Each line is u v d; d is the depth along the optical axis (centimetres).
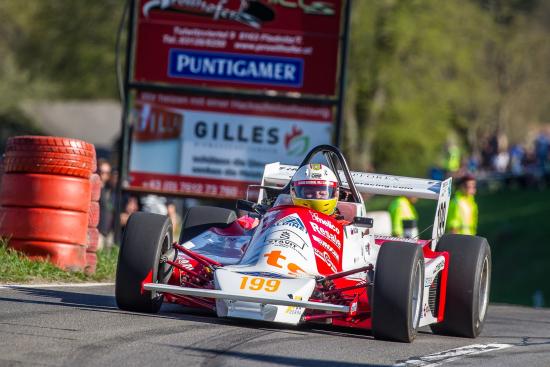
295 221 3027
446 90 16525
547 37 19238
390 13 16075
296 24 5791
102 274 4125
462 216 6009
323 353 2519
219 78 5859
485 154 18450
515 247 11444
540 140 16175
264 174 3794
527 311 4994
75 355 2217
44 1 17988
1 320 2595
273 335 2748
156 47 5891
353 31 16075
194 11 5859
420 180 3859
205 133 5888
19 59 18950
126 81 5862
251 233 3388
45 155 3841
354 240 3173
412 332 2869
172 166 5909
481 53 18600
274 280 2736
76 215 3906
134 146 5909
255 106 5850
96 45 17450
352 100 16388
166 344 2434
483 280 3456
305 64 5791
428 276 3048
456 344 2995
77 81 17825
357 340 2836
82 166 3912
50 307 2917
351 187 3403
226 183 5884
